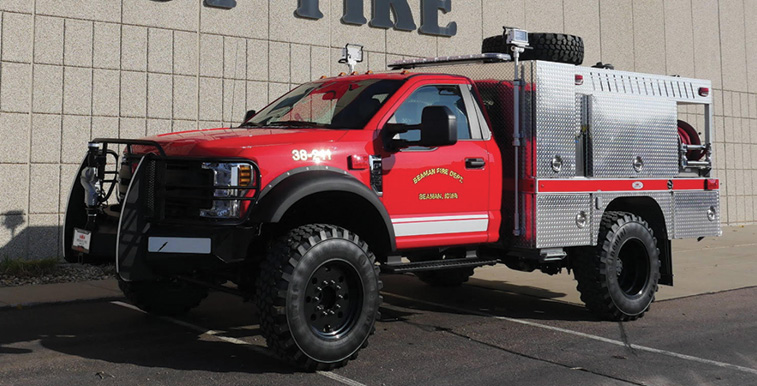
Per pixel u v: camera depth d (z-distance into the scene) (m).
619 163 7.51
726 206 17.55
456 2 13.47
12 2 9.25
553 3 14.86
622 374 5.32
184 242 5.18
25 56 9.35
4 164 9.23
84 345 5.98
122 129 10.07
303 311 5.16
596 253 7.16
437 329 6.79
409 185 6.16
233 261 5.20
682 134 8.58
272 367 5.39
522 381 5.11
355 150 5.82
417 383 5.04
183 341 6.16
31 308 7.49
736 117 17.83
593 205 7.20
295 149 5.54
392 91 6.32
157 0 10.30
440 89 6.61
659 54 16.58
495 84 7.09
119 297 7.98
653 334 6.66
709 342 6.35
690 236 8.20
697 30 17.22
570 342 6.32
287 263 5.12
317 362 5.21
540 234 6.81
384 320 7.19
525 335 6.57
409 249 6.44
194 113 10.66
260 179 5.31
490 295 8.64
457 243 6.53
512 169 6.92
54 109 9.57
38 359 5.54
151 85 10.28
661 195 7.89
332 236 5.33
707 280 9.81
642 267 7.48
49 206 9.57
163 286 6.92
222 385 4.92
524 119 6.88
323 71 11.90
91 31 9.82
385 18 12.45
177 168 5.45
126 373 5.18
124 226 5.16
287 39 11.51
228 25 10.95
